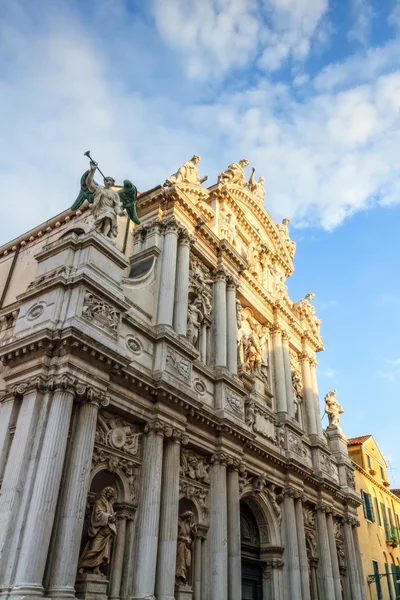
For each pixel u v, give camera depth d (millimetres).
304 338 36250
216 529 19969
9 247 26625
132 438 17953
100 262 18047
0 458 14922
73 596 13117
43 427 14641
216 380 23219
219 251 27250
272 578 24266
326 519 30438
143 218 25109
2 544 12992
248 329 30266
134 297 20812
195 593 18625
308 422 33250
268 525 25219
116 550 16094
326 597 27188
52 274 17469
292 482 27062
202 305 24844
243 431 22500
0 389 17625
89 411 15555
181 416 19625
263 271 33562
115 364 16688
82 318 16297
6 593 12344
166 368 19703
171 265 22812
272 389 30359
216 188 29797
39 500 13359
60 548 13438
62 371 15234
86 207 24391
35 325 16312
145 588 15656
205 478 20891
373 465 47031
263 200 35938
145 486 17391
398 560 44281
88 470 14883
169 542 17062
